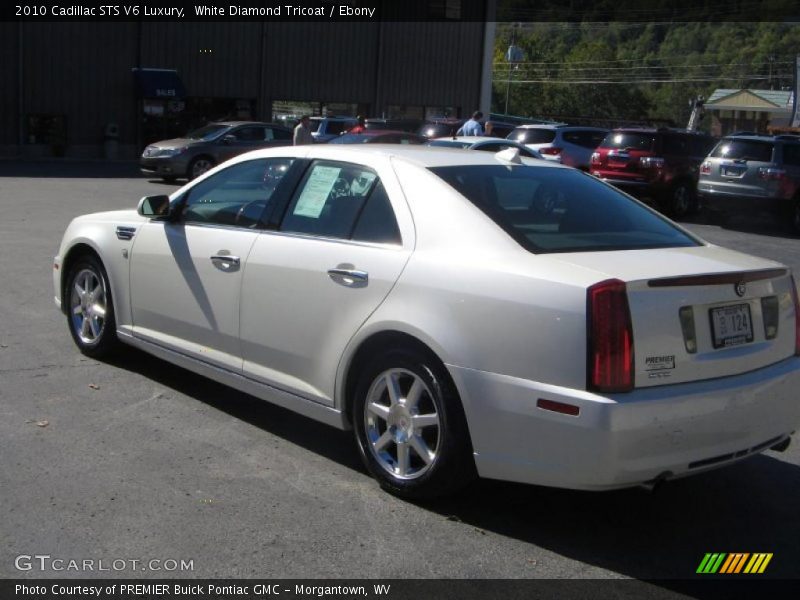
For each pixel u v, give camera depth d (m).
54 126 30.44
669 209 19.06
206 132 23.16
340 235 4.76
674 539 4.23
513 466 3.95
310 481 4.64
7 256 10.59
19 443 4.96
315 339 4.73
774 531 4.36
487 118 38.56
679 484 4.91
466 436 4.13
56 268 6.81
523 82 80.88
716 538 4.26
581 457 3.74
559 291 3.82
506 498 4.57
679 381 3.88
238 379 5.23
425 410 4.31
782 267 4.38
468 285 4.08
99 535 3.97
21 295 8.58
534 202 4.65
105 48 30.86
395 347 4.36
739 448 4.07
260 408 5.73
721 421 3.94
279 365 4.99
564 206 4.72
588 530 4.28
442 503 4.45
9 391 5.80
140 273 5.90
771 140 16.66
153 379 6.19
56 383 6.01
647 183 18.64
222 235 5.34
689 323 3.93
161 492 4.42
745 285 4.15
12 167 25.83
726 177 17.00
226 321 5.25
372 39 35.62
